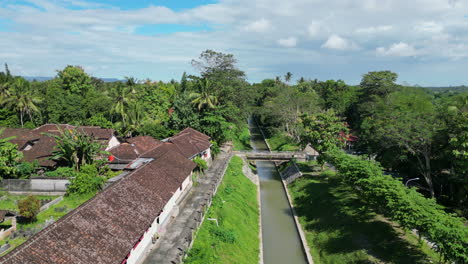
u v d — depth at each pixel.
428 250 26.92
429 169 42.53
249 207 43.41
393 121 45.12
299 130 71.94
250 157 66.75
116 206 23.91
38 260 16.12
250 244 33.28
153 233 28.20
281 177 62.38
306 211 42.75
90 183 37.91
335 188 45.59
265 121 112.75
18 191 39.88
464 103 49.53
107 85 119.06
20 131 56.28
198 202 37.97
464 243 21.55
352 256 29.11
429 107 58.22
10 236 28.36
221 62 81.38
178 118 69.38
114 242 20.39
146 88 87.38
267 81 157.50
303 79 155.62
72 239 18.56
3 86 68.12
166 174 34.75
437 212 25.42
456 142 36.28
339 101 104.56
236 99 76.81
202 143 57.22
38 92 78.56
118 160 47.44
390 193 28.80
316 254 32.50
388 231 30.59
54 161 45.59
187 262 24.92
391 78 86.12
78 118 70.06
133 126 67.50
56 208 34.31
